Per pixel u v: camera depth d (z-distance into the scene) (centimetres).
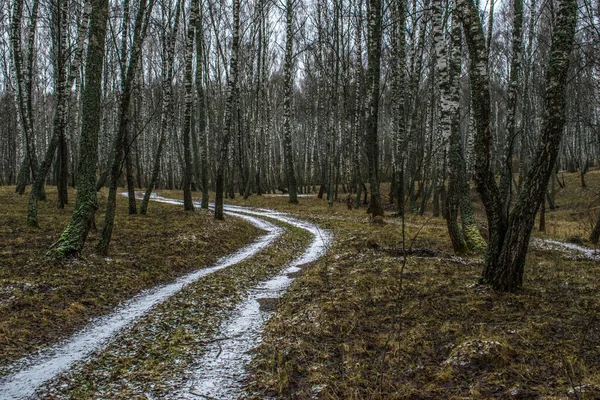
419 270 1079
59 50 1498
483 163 841
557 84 748
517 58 1694
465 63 3400
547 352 567
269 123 5088
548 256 1353
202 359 623
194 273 1229
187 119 2266
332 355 616
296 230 2039
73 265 1052
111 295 942
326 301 859
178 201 3250
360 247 1465
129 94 1223
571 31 740
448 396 481
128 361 617
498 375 512
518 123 4678
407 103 3091
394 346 619
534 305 760
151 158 5225
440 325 698
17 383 546
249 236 1895
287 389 524
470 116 2369
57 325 753
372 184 2217
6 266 1006
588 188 3812
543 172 792
